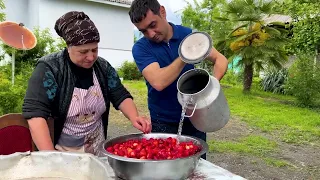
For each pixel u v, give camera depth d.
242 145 5.54
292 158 5.01
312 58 10.38
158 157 1.50
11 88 4.35
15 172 1.42
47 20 13.44
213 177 1.57
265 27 11.70
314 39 10.29
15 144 1.97
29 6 13.70
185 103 1.78
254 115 8.20
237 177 1.58
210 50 1.69
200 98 1.75
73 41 1.67
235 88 14.30
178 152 1.54
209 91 1.77
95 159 1.39
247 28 12.12
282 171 4.45
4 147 1.93
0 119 1.92
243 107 9.40
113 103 2.07
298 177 4.27
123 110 2.04
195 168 1.57
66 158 1.45
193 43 1.76
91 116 1.92
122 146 1.62
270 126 7.05
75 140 1.91
